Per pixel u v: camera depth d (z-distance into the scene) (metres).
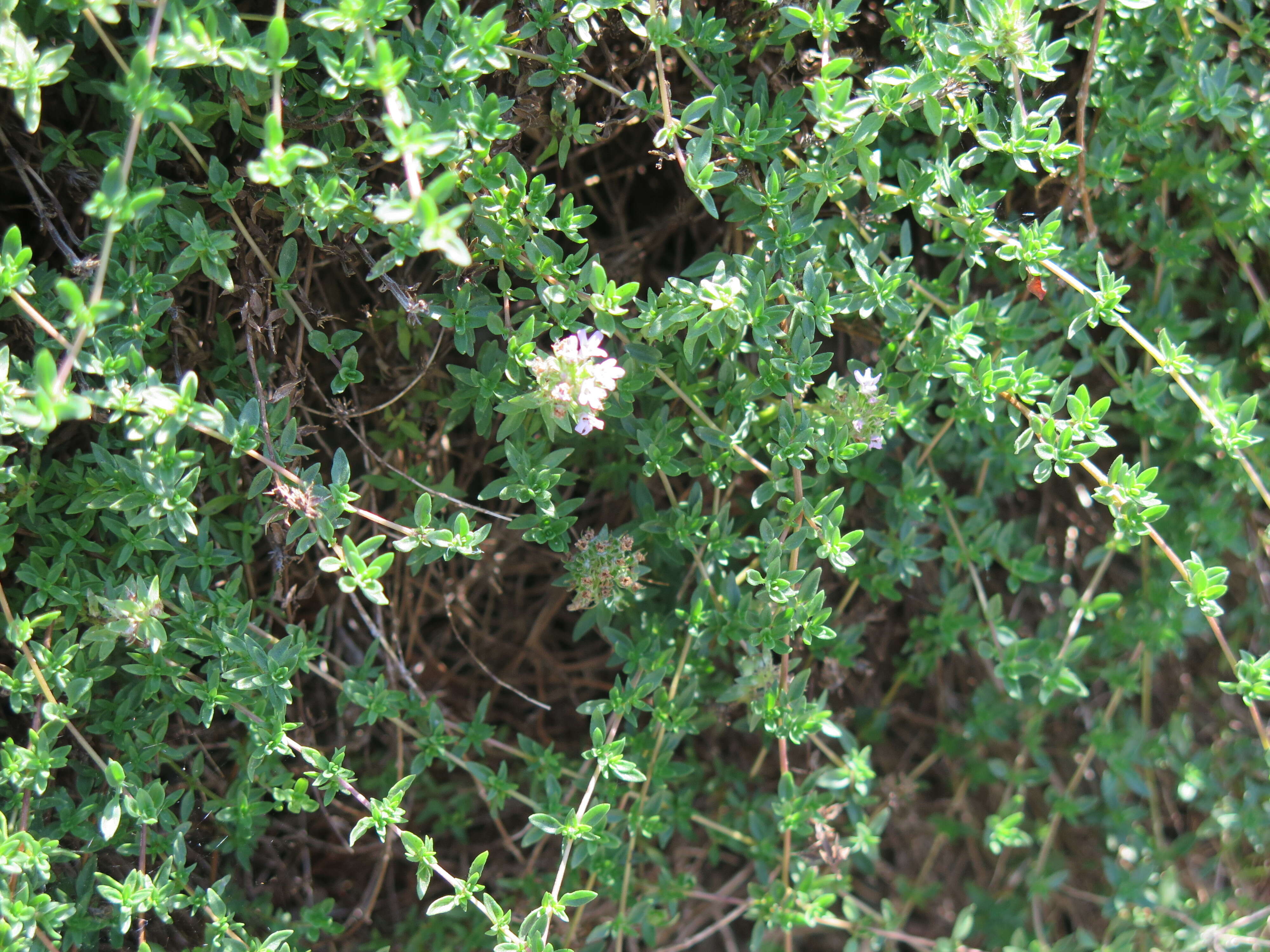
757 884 0.35
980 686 0.37
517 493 0.31
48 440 0.31
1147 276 0.35
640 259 0.35
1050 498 0.38
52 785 0.32
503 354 0.31
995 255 0.34
